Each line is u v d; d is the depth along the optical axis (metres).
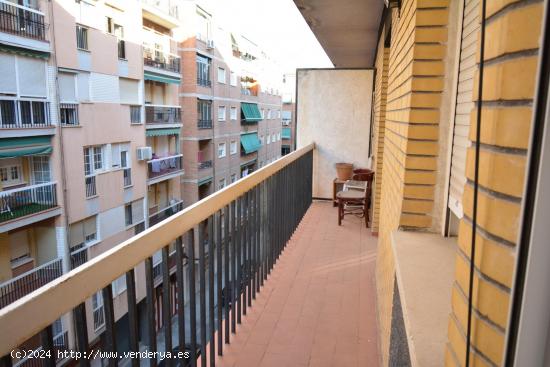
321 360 2.49
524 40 0.61
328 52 7.84
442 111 1.97
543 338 0.59
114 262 1.25
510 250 0.65
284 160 4.27
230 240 2.62
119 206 12.35
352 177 6.44
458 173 1.82
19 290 8.86
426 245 1.90
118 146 12.17
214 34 19.59
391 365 1.96
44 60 9.16
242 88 24.83
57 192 9.78
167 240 1.63
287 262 4.13
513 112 0.64
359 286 3.57
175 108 16.42
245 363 2.44
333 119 7.26
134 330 1.41
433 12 1.92
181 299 1.81
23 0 8.59
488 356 0.70
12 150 8.54
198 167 18.81
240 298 2.86
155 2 14.89
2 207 8.54
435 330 1.21
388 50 4.96
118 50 11.74
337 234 5.17
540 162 0.56
